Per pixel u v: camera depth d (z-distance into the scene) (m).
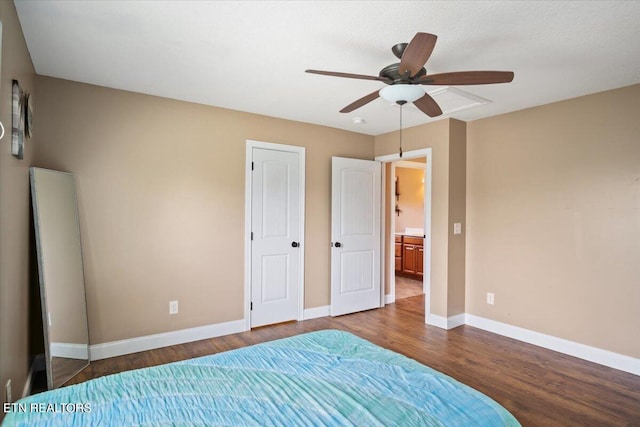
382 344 3.47
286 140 4.06
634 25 2.03
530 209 3.57
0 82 1.62
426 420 1.25
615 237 3.01
